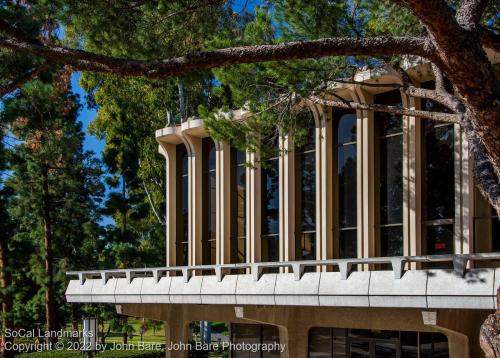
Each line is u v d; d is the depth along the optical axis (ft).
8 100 62.03
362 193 70.33
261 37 44.60
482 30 33.24
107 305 126.21
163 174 132.98
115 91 128.98
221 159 87.25
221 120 53.62
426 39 27.50
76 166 115.65
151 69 31.07
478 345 57.36
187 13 42.73
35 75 46.19
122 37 40.37
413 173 65.62
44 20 47.96
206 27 44.34
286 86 48.78
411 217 65.46
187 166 96.48
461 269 49.14
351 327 70.64
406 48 27.86
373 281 54.65
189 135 91.61
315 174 77.20
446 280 49.83
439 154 65.87
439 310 53.52
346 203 73.82
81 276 88.02
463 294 48.47
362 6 44.21
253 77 49.11
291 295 61.36
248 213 82.84
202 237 91.81
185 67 30.76
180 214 96.53
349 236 73.36
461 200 61.72
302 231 78.38
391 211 69.56
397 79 64.90
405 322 65.67
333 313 72.38
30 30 47.88
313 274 60.03
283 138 56.39
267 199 83.10
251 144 54.34
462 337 57.72
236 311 68.90
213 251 91.04
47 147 81.15
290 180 78.02
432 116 39.81
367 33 42.93
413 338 69.77
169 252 94.73
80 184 116.37
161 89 124.67
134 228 145.18
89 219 121.70
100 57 31.89
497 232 60.70
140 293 79.20
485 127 27.86
